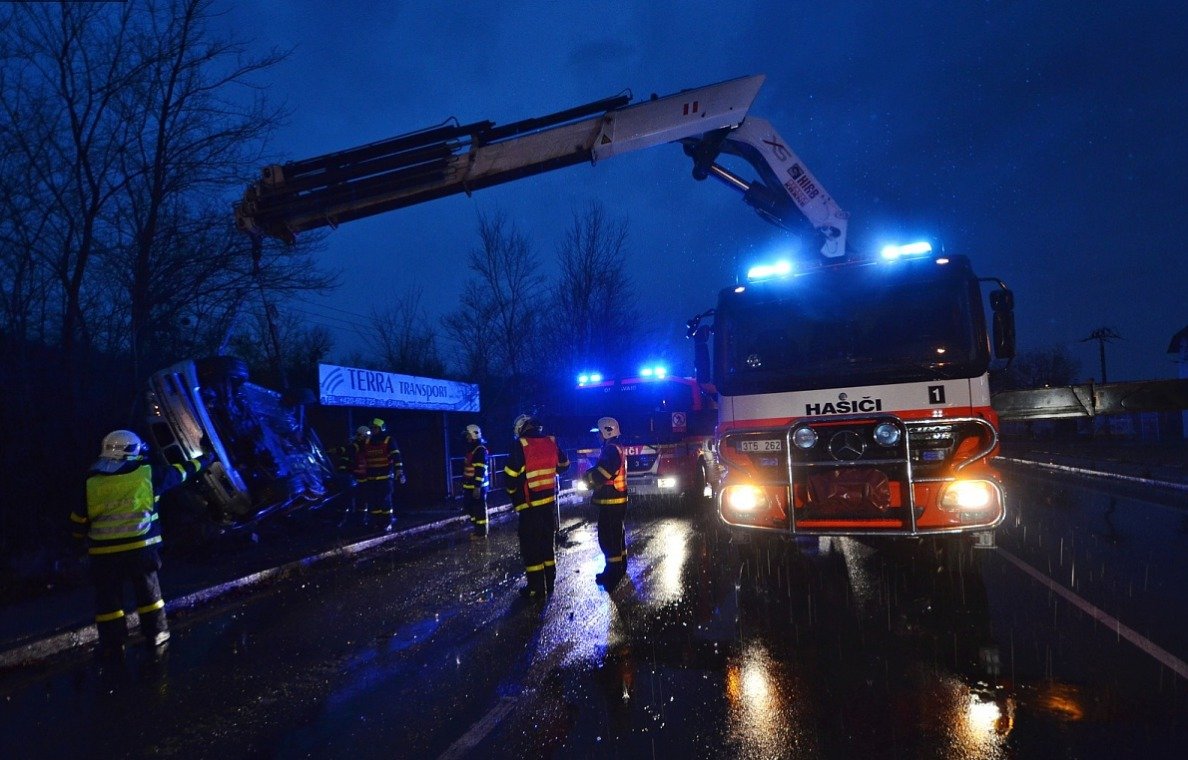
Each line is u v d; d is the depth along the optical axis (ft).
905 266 22.12
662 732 12.62
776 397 22.33
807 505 21.31
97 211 35.04
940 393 20.83
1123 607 19.11
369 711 14.25
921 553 26.61
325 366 40.34
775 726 12.64
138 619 21.42
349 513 42.22
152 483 20.10
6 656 18.15
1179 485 49.57
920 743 11.82
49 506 33.06
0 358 32.71
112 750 13.12
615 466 23.21
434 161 26.50
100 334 36.86
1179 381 28.84
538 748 12.24
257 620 21.88
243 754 12.70
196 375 30.60
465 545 34.73
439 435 53.93
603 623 19.38
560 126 26.84
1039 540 29.68
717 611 20.02
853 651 16.26
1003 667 14.93
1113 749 11.37
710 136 28.68
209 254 38.78
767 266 23.80
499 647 17.78
